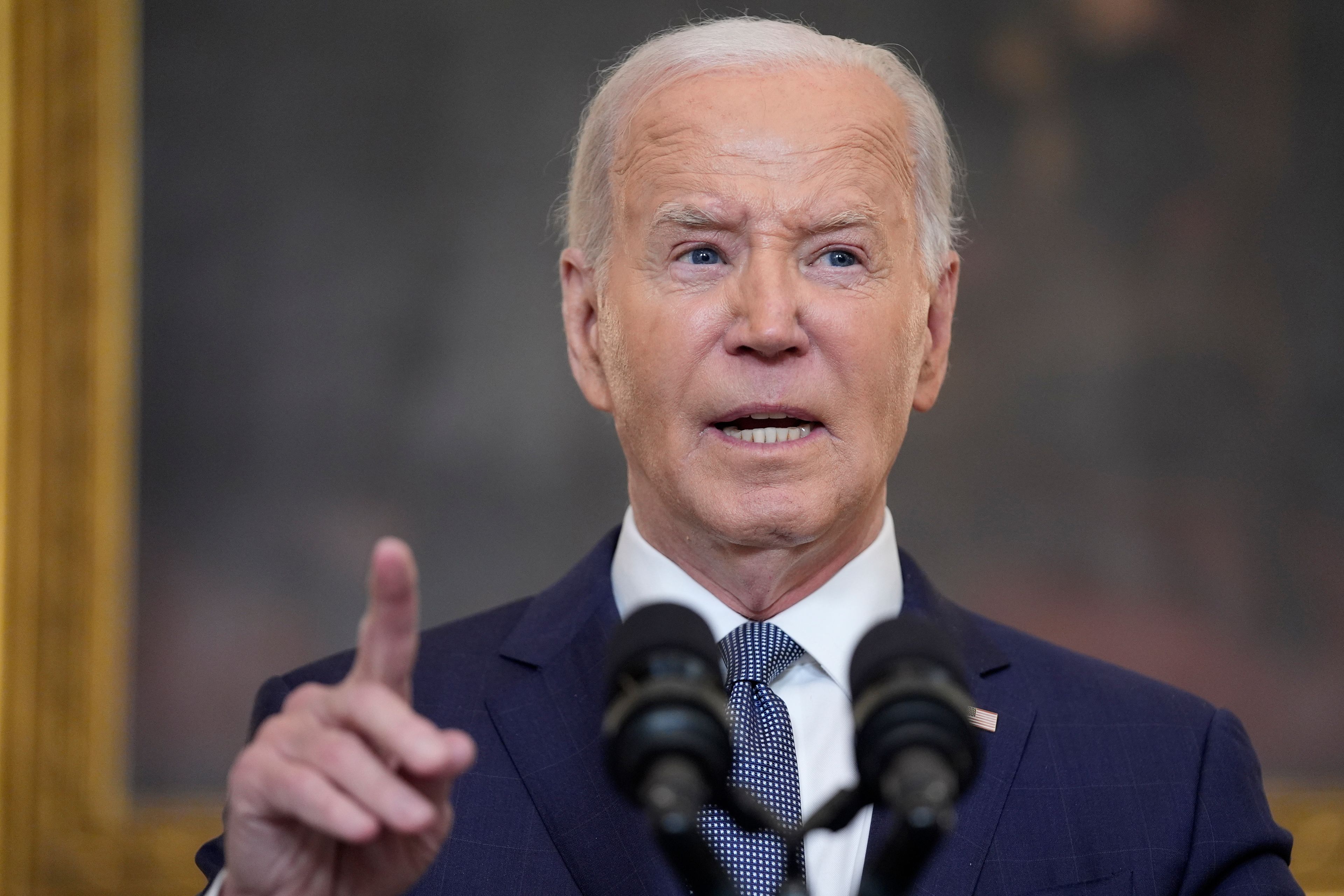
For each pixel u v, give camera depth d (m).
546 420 17.28
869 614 6.45
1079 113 17.58
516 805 5.96
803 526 5.84
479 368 17.23
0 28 15.51
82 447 15.72
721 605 6.39
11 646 15.16
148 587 15.97
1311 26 17.45
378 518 16.81
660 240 6.09
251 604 16.28
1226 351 17.25
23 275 15.55
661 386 5.97
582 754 6.07
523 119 17.47
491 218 17.39
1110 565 17.03
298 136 17.02
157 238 16.44
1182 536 17.03
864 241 6.05
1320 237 17.30
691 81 6.27
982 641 6.77
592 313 7.00
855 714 3.18
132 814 15.29
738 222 5.95
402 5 17.38
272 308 16.78
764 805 5.61
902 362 6.21
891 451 6.23
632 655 3.23
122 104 16.28
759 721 5.91
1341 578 16.84
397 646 3.92
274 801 3.94
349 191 17.12
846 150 6.09
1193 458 17.16
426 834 4.21
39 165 15.68
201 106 16.69
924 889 5.62
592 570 7.02
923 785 2.87
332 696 3.95
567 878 5.73
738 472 5.84
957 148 17.47
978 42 17.61
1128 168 17.52
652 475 6.12
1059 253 17.45
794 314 5.82
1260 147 17.41
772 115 6.08
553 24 17.52
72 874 14.92
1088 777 6.14
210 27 16.75
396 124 17.28
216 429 16.45
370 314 17.06
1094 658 7.01
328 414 16.83
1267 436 17.12
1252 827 6.16
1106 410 17.23
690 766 2.98
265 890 4.23
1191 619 16.89
